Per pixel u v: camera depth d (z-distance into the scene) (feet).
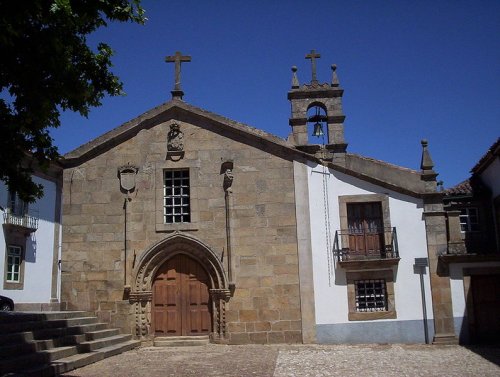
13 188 36.27
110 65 37.06
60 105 36.42
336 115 78.23
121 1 34.12
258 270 62.28
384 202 62.95
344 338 60.39
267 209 63.57
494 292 61.52
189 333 62.75
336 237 62.49
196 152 65.36
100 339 55.67
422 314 60.64
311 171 64.18
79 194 65.26
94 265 63.62
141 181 65.10
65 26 32.96
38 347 44.93
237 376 41.19
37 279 97.76
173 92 67.51
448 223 62.69
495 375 40.42
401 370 43.16
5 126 34.01
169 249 63.57
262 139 64.69
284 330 60.90
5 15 29.43
